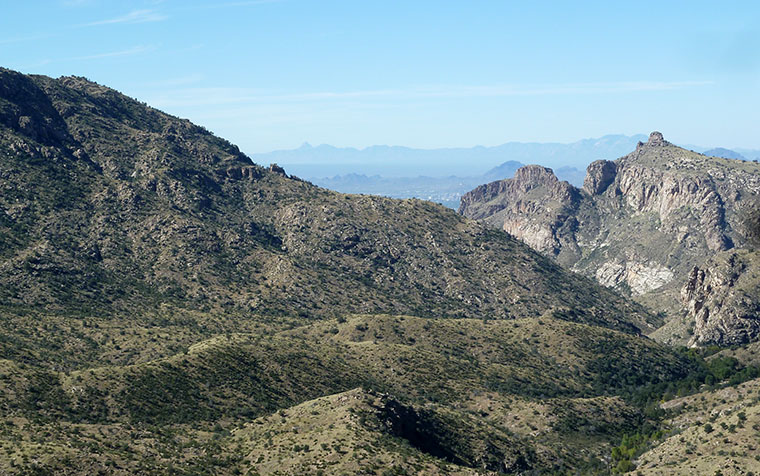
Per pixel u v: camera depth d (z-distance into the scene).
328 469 139.12
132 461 136.75
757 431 159.00
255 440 157.38
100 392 175.50
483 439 180.62
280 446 151.12
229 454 150.75
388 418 165.75
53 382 176.12
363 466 140.62
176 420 173.38
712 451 158.62
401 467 142.50
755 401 181.38
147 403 176.50
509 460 177.25
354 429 156.25
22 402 164.25
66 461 129.12
